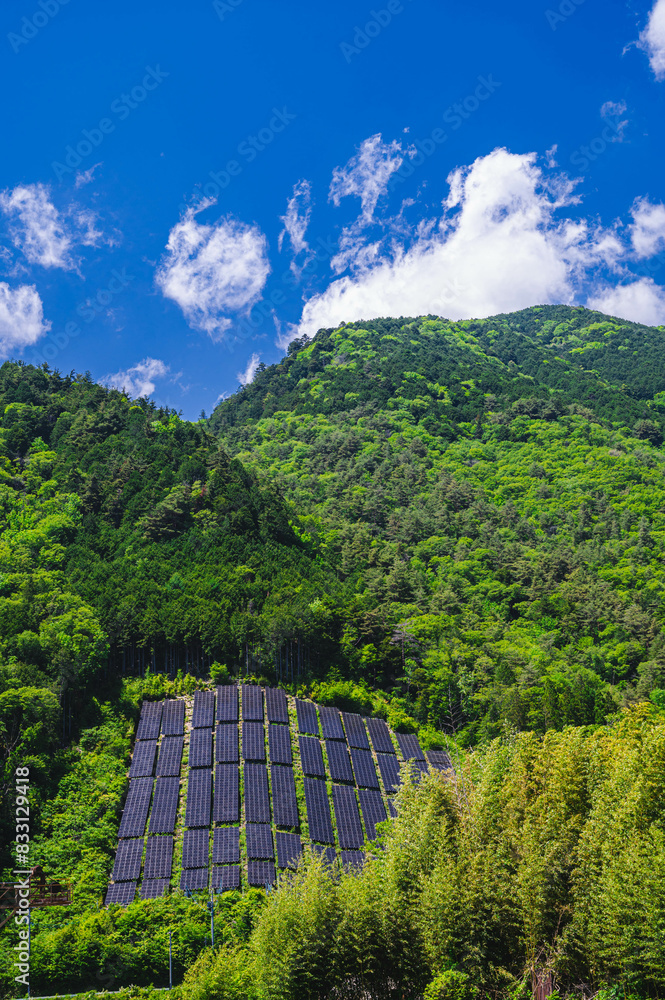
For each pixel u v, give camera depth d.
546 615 134.25
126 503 134.25
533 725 97.12
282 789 84.06
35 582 106.00
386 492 189.50
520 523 171.62
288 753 89.88
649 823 33.69
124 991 52.62
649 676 110.62
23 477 145.25
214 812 79.44
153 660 103.38
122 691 97.56
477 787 38.28
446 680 105.88
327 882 35.97
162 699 97.94
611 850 33.31
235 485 141.62
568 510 183.00
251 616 106.94
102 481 140.38
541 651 119.19
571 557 153.12
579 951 31.97
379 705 104.88
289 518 149.38
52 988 56.72
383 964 33.75
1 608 96.31
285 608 107.50
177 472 142.25
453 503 185.75
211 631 103.25
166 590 110.88
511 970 32.72
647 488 188.62
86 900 66.31
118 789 81.19
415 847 36.22
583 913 32.28
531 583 143.62
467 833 35.75
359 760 92.12
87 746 87.38
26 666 86.88
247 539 129.12
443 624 120.25
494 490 197.75
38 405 173.88
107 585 109.81
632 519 171.88
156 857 72.88
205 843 75.19
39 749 81.19
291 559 128.00
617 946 31.22
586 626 129.38
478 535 167.88
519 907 33.09
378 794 87.44
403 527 166.75
